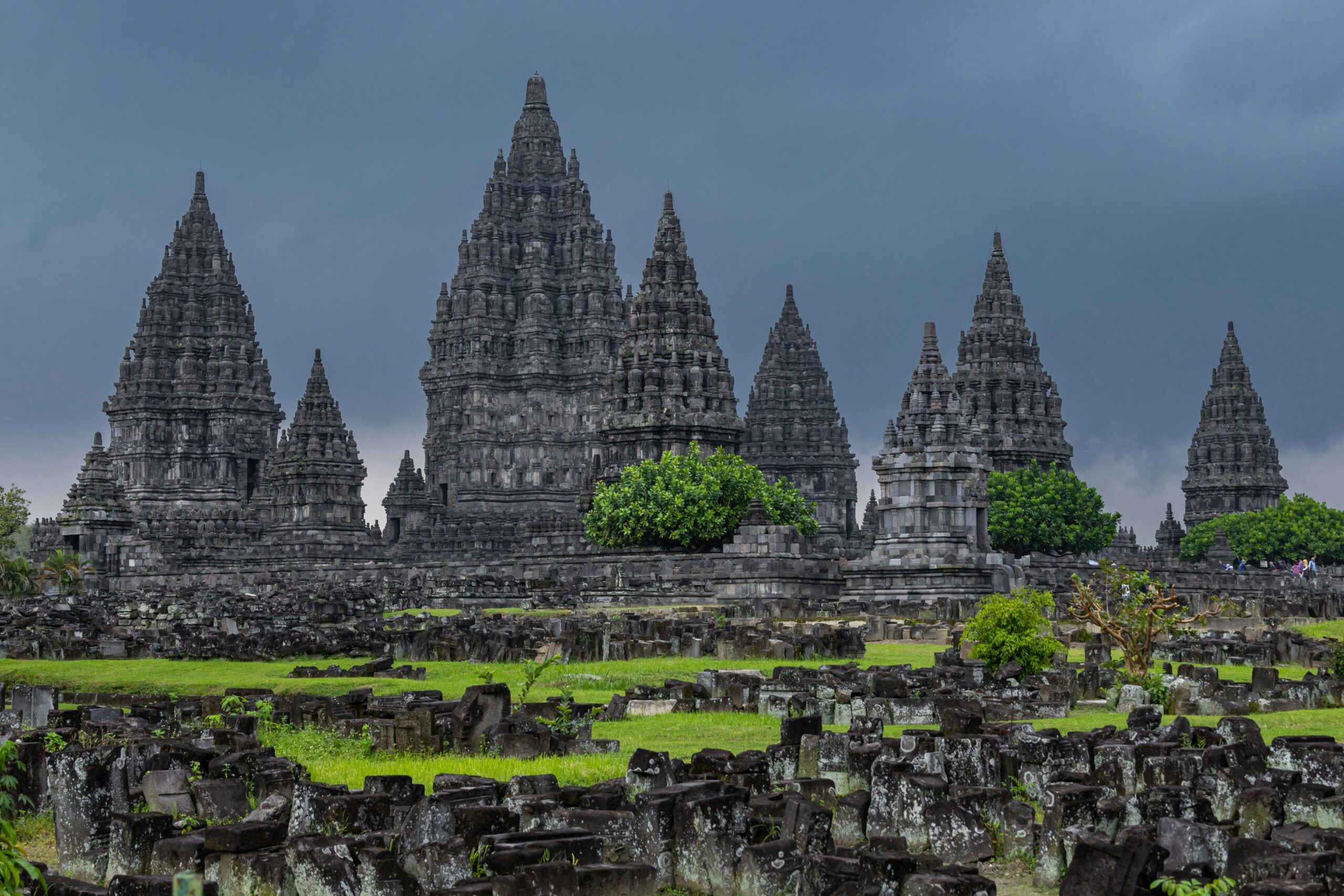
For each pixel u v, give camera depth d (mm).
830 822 27031
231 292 193250
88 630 76125
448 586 109625
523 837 25234
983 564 100188
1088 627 77312
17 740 35344
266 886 25141
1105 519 165750
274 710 45250
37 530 172000
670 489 126062
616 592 111062
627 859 26891
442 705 40875
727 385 143750
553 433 185375
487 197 192000
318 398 163750
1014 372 174375
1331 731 39906
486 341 186750
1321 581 154000
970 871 24516
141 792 29844
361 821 27516
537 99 196250
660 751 37250
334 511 160500
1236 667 60938
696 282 146375
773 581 108625
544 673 59906
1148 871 23797
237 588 120500
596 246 190000
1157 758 29766
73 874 28891
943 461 102062
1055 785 27344
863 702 43375
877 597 101312
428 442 191500
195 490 186625
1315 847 24234
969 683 49531
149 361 188000
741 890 25344
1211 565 174500
